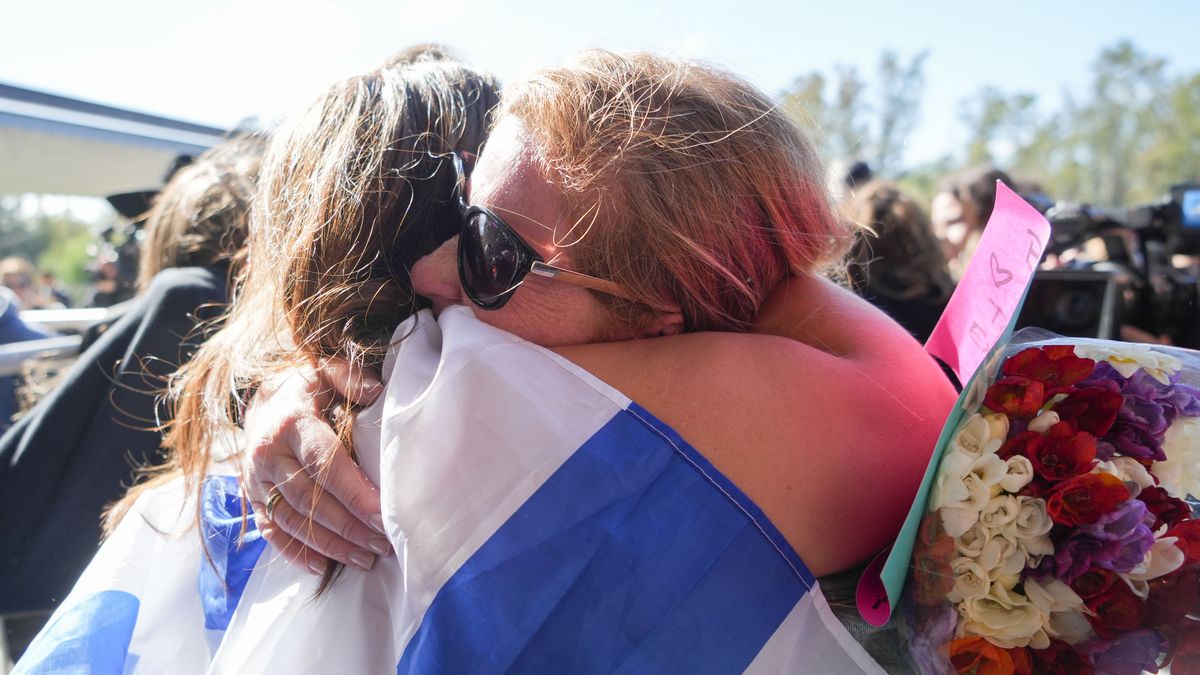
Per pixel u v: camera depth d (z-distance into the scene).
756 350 0.80
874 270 2.32
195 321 1.57
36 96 2.51
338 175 0.90
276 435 0.86
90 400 1.54
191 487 1.02
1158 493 0.65
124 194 2.33
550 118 0.80
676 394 0.76
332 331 0.88
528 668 0.69
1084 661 0.65
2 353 1.87
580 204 0.78
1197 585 0.64
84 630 0.93
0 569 1.49
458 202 0.90
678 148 0.79
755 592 0.71
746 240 0.84
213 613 0.93
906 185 2.43
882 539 0.80
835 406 0.78
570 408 0.74
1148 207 2.38
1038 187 3.12
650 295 0.81
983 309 0.80
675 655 0.69
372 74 0.98
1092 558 0.63
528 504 0.71
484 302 0.83
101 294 3.33
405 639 0.72
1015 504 0.66
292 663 0.81
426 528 0.72
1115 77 35.22
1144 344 0.76
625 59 0.84
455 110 0.96
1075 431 0.67
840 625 0.73
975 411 0.70
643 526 0.71
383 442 0.75
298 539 0.84
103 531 1.48
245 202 1.67
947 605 0.68
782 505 0.75
